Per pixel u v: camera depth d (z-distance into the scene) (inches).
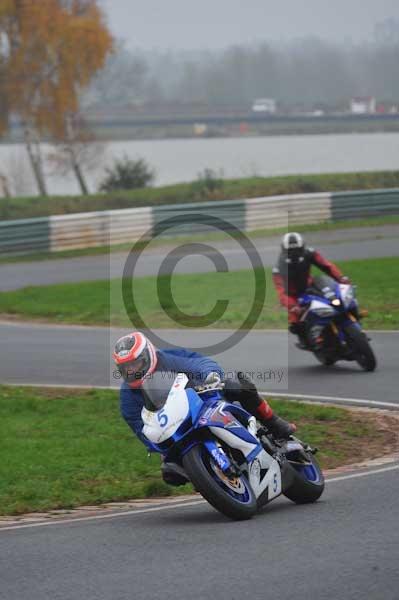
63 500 1018.7
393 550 755.4
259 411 930.7
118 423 1382.9
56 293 2758.4
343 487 1007.6
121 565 751.7
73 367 1811.0
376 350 1838.1
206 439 861.8
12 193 7337.6
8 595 693.9
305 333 1643.7
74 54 6599.4
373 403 1427.2
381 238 3708.2
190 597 668.1
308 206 4212.6
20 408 1485.0
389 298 2442.2
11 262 3617.1
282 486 917.2
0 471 1128.2
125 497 1040.8
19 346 2050.9
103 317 2379.4
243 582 693.9
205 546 792.3
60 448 1241.4
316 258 1649.9
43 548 817.5
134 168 6363.2
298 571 713.0
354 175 5521.7
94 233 3900.1
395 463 1110.4
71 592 691.4
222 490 850.1
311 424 1330.0
